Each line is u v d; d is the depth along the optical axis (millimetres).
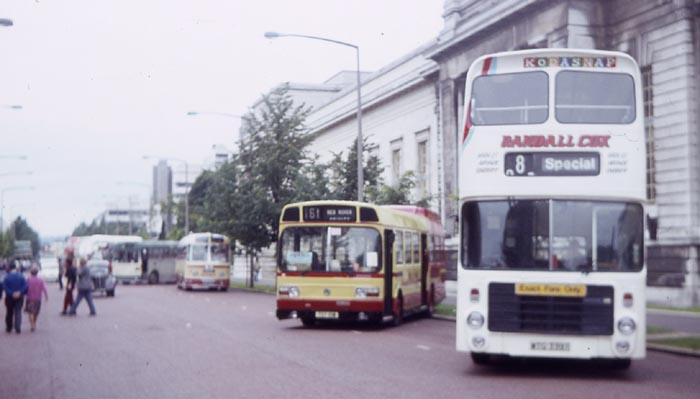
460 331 12836
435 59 41531
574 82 13055
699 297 26953
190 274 50156
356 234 21688
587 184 12727
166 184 158750
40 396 11953
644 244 12617
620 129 12820
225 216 48219
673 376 13359
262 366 14602
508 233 12828
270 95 53656
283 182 46844
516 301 12633
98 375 13969
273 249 65438
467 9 39438
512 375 13406
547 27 32125
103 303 36656
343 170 38688
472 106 13305
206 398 11414
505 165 12961
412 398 11180
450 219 14148
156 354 16703
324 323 24188
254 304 35219
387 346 17812
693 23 27594
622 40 30141
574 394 11484
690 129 27469
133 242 63406
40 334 22047
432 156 43719
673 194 27922
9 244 97438
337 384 12453
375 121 50906
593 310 12477
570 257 12617
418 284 25406
